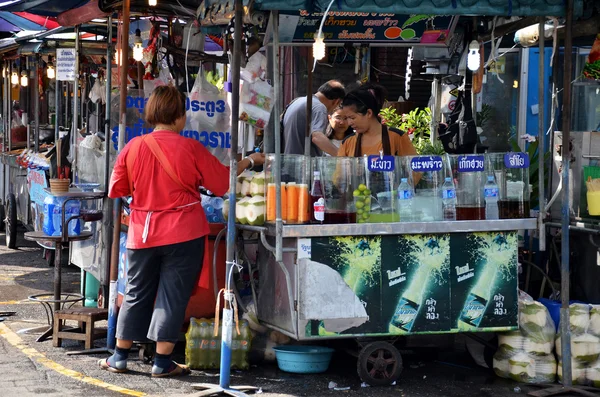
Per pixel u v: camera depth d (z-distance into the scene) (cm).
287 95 1240
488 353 714
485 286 667
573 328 675
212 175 651
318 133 796
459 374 696
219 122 814
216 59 852
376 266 639
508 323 672
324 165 636
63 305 867
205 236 660
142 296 665
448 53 802
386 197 646
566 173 651
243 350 688
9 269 1159
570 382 653
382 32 762
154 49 829
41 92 1426
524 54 1085
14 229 1348
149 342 687
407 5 609
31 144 1397
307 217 630
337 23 741
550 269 809
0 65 1573
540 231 679
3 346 748
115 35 1077
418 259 650
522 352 672
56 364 692
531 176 830
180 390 627
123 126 723
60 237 766
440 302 656
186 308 684
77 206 791
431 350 775
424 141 1000
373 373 654
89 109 1301
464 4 619
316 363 682
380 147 697
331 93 827
